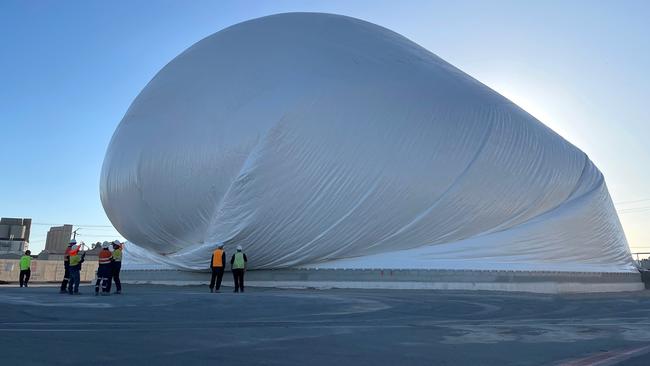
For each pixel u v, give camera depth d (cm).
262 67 2416
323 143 2244
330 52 2473
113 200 2742
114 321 1040
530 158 2578
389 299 1666
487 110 2573
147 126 2575
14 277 4588
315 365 644
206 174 2339
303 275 2344
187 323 1027
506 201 2475
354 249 2330
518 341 870
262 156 2211
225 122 2336
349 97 2319
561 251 2544
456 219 2380
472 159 2416
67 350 700
